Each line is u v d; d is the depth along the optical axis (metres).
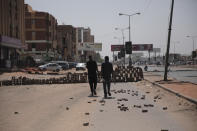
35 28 86.25
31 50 86.31
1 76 37.88
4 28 57.25
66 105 12.48
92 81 16.11
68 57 129.00
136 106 11.84
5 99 14.77
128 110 11.10
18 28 66.62
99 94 16.91
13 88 21.31
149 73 46.12
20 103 13.24
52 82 25.97
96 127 8.22
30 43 86.38
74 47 152.75
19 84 25.25
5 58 58.66
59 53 108.75
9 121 9.20
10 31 61.34
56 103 13.12
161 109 11.28
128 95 16.27
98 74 27.66
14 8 63.75
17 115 10.20
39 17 86.19
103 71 15.32
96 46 142.75
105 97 15.24
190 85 20.64
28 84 25.42
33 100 14.27
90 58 16.12
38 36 86.12
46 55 86.31
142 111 10.70
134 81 28.09
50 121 9.12
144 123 8.73
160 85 21.14
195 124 8.52
